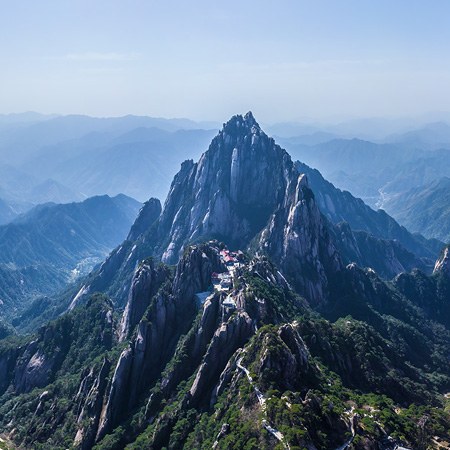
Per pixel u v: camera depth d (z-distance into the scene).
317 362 183.75
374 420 148.38
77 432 191.12
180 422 163.88
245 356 165.50
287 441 129.00
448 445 155.88
